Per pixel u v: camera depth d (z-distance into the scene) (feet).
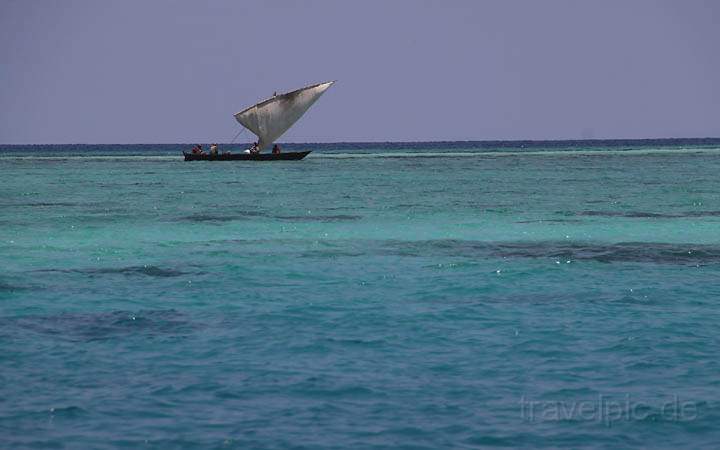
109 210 522.47
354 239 387.14
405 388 167.94
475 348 196.54
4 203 574.56
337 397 162.91
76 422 150.30
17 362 184.55
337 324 220.02
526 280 281.33
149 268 306.76
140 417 152.66
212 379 173.27
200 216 484.74
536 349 195.00
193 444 141.28
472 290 264.93
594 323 219.20
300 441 142.41
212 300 250.57
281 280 282.97
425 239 386.73
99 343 200.54
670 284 273.13
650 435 144.56
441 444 141.38
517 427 148.05
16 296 255.50
